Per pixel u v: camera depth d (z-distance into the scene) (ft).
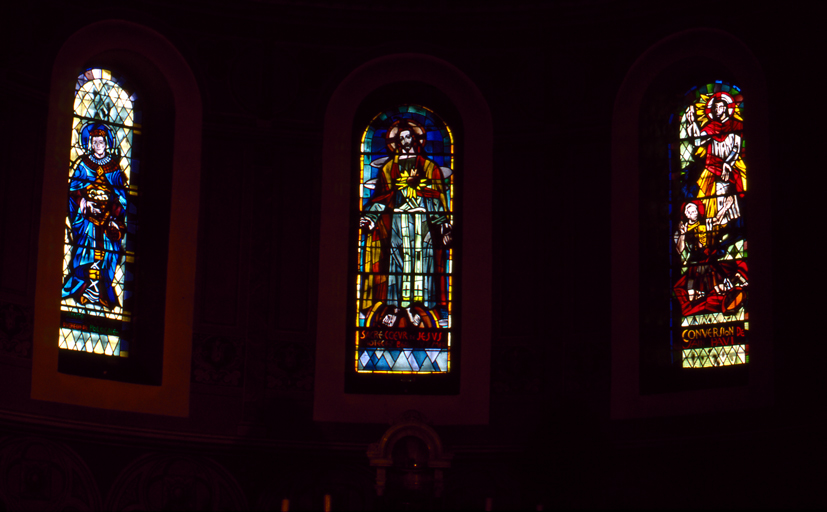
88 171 44.27
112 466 41.52
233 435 44.04
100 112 45.19
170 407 43.50
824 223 39.70
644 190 45.96
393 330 47.09
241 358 45.11
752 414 40.27
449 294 47.60
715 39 44.80
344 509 43.83
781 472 39.09
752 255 41.63
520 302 46.29
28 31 42.37
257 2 47.67
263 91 47.57
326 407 45.34
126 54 45.98
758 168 42.29
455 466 44.32
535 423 44.75
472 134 48.34
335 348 46.26
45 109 42.47
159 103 46.65
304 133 47.80
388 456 42.68
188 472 43.01
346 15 48.52
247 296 45.73
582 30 47.57
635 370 44.04
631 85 46.68
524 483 43.93
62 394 40.91
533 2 47.93
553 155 47.16
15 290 40.29
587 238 46.01
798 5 42.37
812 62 41.32
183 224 45.73
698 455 41.27
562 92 47.50
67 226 42.98
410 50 48.62
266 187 46.91
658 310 44.78
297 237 46.93
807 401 38.99
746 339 42.04
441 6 48.55
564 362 45.16
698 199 45.03
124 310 44.55
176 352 44.32
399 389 46.21
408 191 48.57
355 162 48.57
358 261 47.73
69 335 42.32
